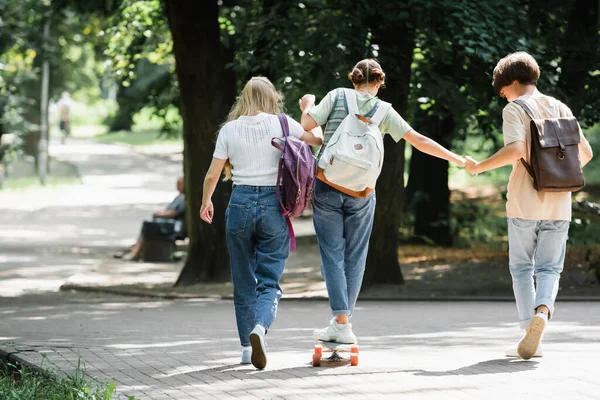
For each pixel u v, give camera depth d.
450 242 38.41
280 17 26.62
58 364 12.42
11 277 31.95
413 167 38.62
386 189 26.27
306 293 25.22
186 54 28.53
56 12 36.34
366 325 17.22
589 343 13.70
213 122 28.69
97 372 11.85
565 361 11.95
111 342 14.91
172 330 16.91
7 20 48.97
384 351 13.26
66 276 32.53
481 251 35.31
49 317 19.83
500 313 19.30
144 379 11.34
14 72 63.53
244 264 12.08
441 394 10.04
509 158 11.90
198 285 28.88
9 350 13.64
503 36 24.08
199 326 17.67
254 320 11.95
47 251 40.22
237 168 12.02
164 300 25.47
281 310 21.27
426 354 12.84
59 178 76.44
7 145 63.22
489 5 24.08
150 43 37.50
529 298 12.21
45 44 55.94
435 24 24.89
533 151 12.01
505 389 10.23
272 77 29.19
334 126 12.07
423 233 38.47
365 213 12.07
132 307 22.73
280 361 12.32
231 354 13.13
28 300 25.61
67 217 54.00
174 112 41.12
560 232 12.16
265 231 11.93
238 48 28.95
